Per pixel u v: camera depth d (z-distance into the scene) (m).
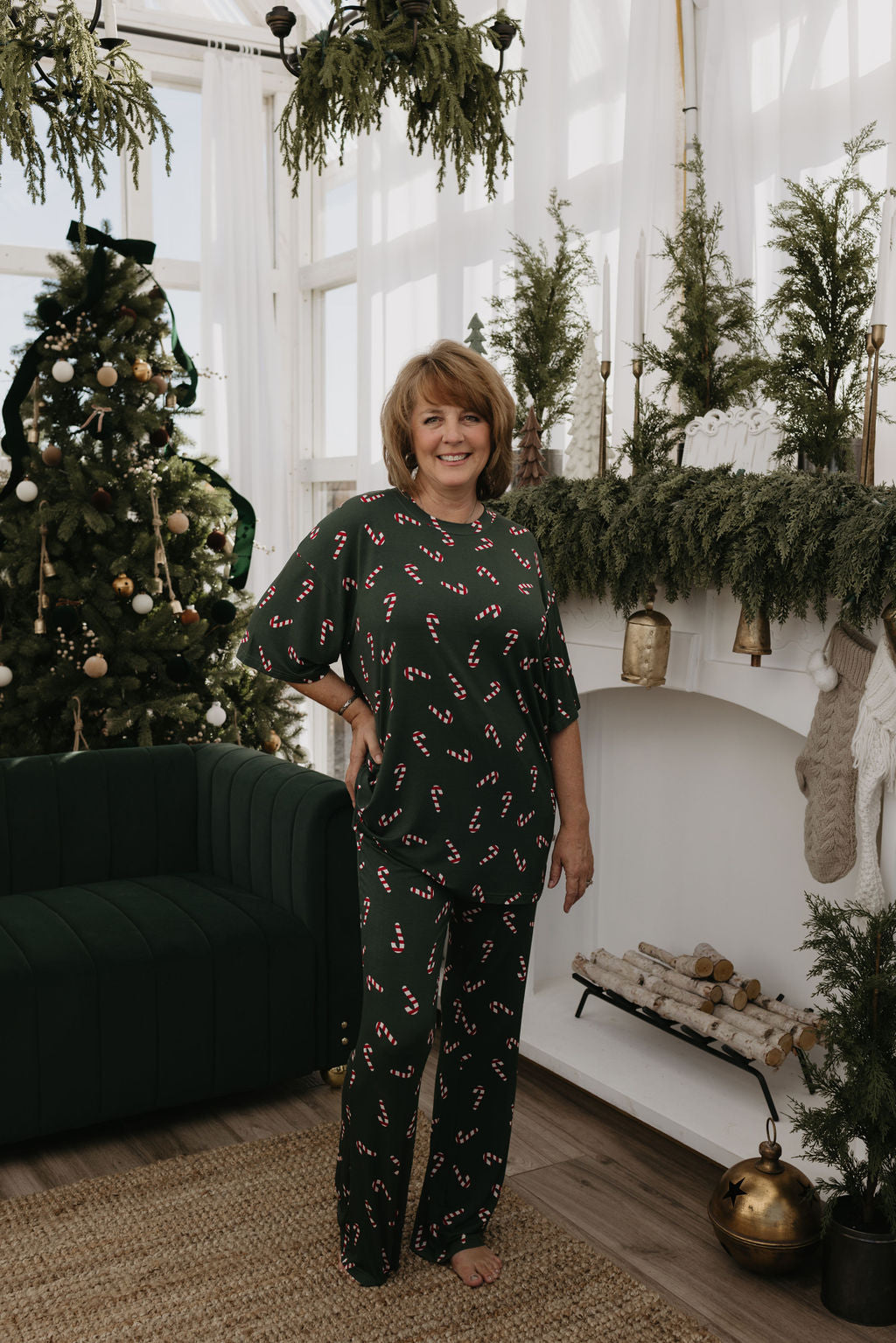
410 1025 1.91
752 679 2.38
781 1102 2.61
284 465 5.37
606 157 3.49
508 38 2.40
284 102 5.41
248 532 4.16
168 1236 2.21
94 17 2.13
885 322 2.41
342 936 2.81
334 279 5.33
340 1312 1.99
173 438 4.02
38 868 3.03
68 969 2.51
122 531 3.81
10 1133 2.48
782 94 2.86
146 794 3.21
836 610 2.19
